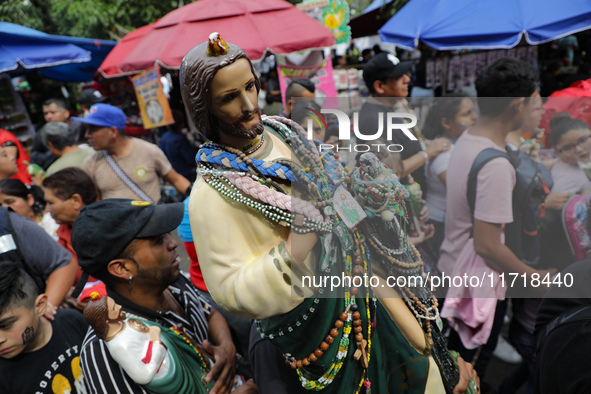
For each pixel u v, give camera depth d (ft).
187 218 5.43
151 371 3.31
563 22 10.14
